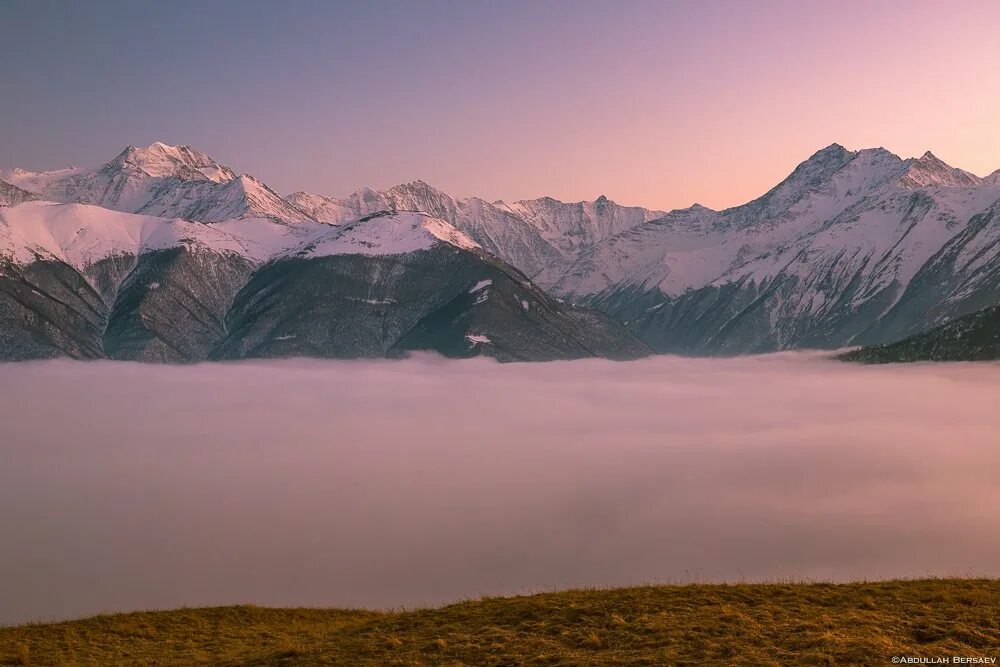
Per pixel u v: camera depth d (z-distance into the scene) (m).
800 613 43.84
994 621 40.19
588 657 39.75
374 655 43.97
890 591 46.94
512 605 50.34
